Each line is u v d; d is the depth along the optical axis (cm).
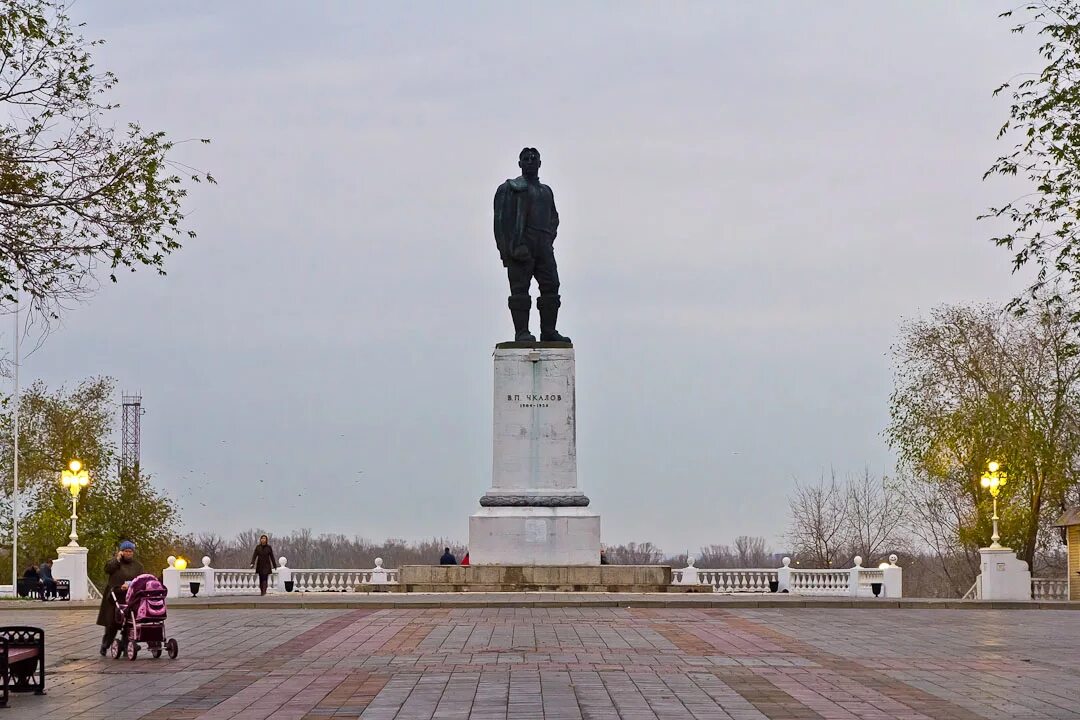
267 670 2342
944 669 2333
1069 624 3472
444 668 2342
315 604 4038
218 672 2317
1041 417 6125
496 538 4962
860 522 9694
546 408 5075
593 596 4378
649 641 2872
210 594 5078
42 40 2358
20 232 2372
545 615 3681
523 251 5156
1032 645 2822
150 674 2298
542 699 1909
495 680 2142
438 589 4825
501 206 5197
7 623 3538
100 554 7925
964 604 4259
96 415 8169
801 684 2095
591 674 2228
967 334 6406
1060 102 2648
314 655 2605
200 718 1755
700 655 2569
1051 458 6072
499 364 5094
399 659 2509
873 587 5053
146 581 2548
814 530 9731
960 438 6231
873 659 2506
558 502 4994
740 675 2217
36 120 2381
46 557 7869
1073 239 2730
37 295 2431
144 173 2409
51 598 5109
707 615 3709
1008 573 5072
